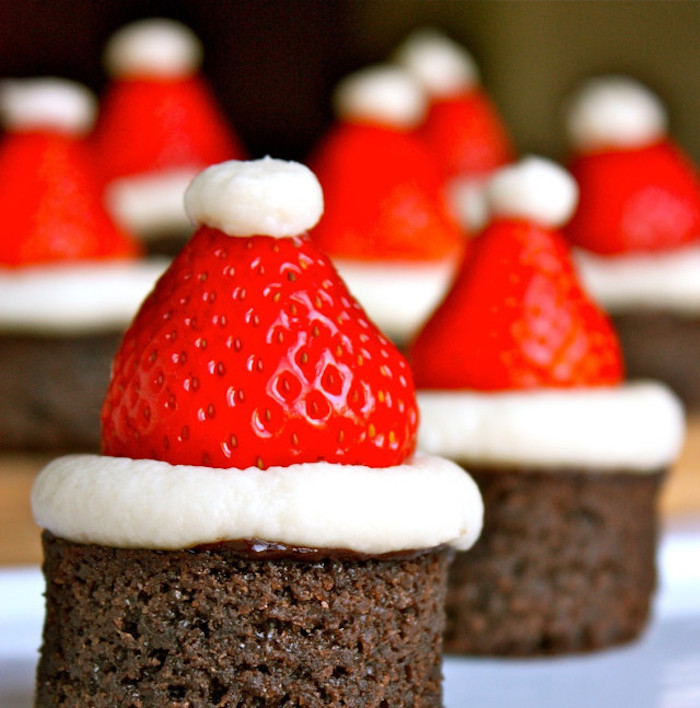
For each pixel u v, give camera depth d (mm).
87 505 249
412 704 259
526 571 306
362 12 707
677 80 708
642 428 308
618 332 439
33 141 378
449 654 308
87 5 646
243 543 247
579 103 466
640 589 315
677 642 316
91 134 468
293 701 251
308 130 697
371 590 253
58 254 373
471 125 512
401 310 386
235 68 683
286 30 689
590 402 305
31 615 312
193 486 246
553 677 297
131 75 467
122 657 251
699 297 437
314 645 251
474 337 306
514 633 306
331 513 246
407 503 250
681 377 444
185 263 254
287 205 251
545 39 713
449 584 307
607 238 441
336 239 396
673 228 442
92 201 380
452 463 264
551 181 307
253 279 250
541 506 305
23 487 351
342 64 702
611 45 714
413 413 258
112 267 380
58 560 256
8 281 369
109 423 256
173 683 250
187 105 465
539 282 306
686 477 401
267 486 246
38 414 370
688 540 360
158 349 250
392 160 402
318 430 248
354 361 250
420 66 517
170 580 249
